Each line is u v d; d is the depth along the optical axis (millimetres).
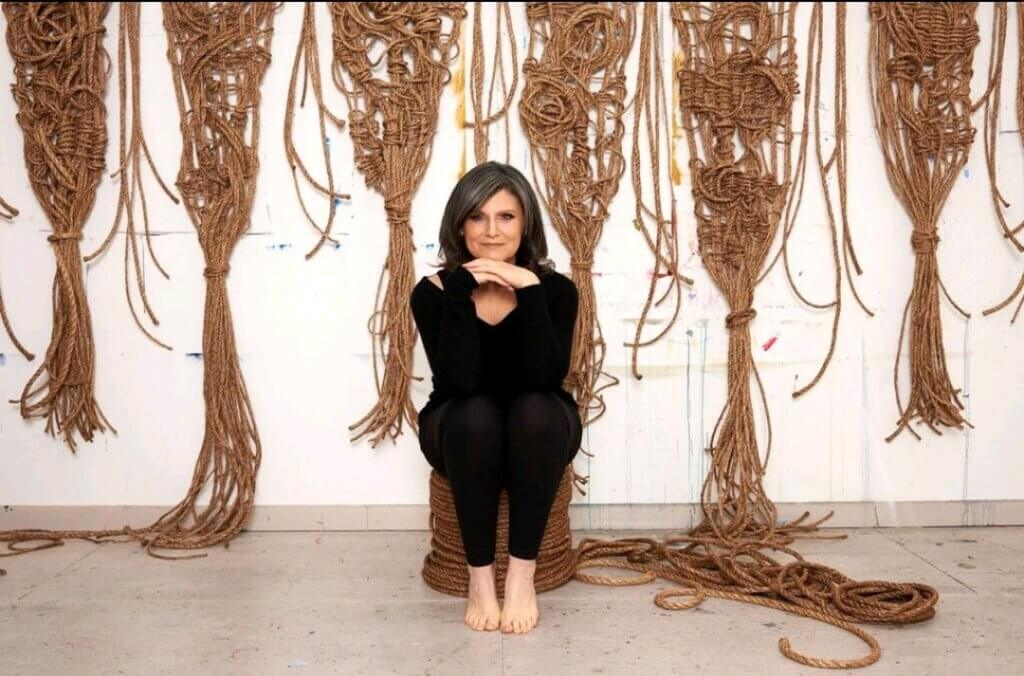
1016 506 2436
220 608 1897
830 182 2416
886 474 2439
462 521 1782
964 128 2357
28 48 2354
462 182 1928
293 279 2438
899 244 2414
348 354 2443
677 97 2396
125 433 2449
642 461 2441
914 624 1782
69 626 1799
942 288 2418
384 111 2363
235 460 2412
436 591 1999
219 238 2387
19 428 2443
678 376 2439
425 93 2371
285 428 2451
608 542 2248
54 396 2406
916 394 2400
